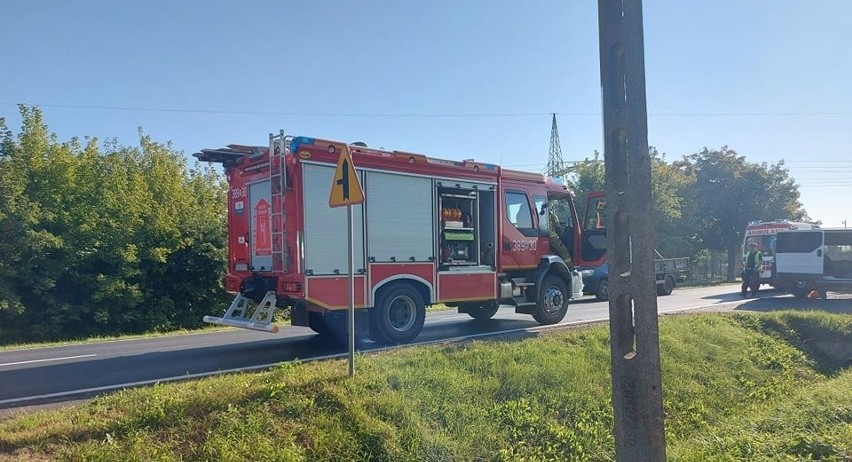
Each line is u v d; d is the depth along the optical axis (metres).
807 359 11.45
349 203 6.67
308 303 9.46
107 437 4.84
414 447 5.72
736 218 50.22
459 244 11.47
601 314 15.70
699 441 6.68
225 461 4.89
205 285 21.86
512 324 13.40
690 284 39.53
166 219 20.84
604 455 6.56
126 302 19.45
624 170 4.12
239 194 10.89
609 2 4.11
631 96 3.99
